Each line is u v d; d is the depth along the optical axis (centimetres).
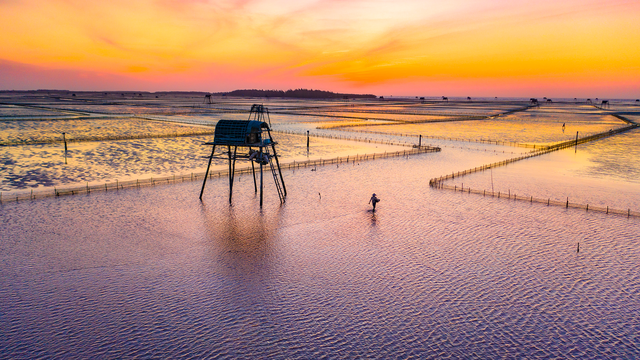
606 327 2306
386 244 3478
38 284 2698
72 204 4466
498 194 5091
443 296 2633
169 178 5700
